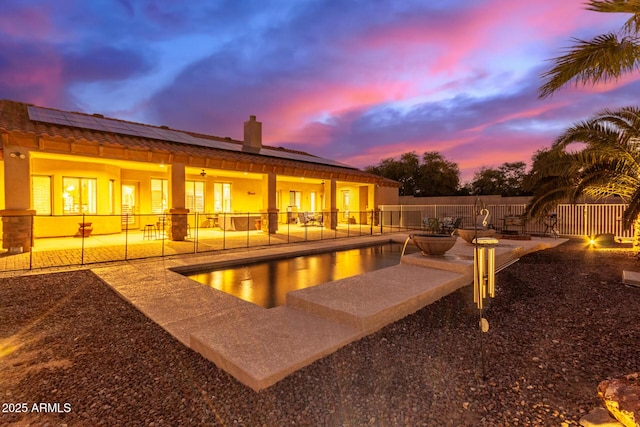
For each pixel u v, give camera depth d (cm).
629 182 863
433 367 311
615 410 217
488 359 326
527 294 539
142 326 426
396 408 249
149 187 1631
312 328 390
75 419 240
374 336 384
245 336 363
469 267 632
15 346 366
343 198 2580
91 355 344
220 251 1023
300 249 1078
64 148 999
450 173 3148
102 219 1418
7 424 235
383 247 1273
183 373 306
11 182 909
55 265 782
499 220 1947
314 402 257
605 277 616
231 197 1916
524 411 244
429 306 496
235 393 271
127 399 265
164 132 1611
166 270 747
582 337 370
